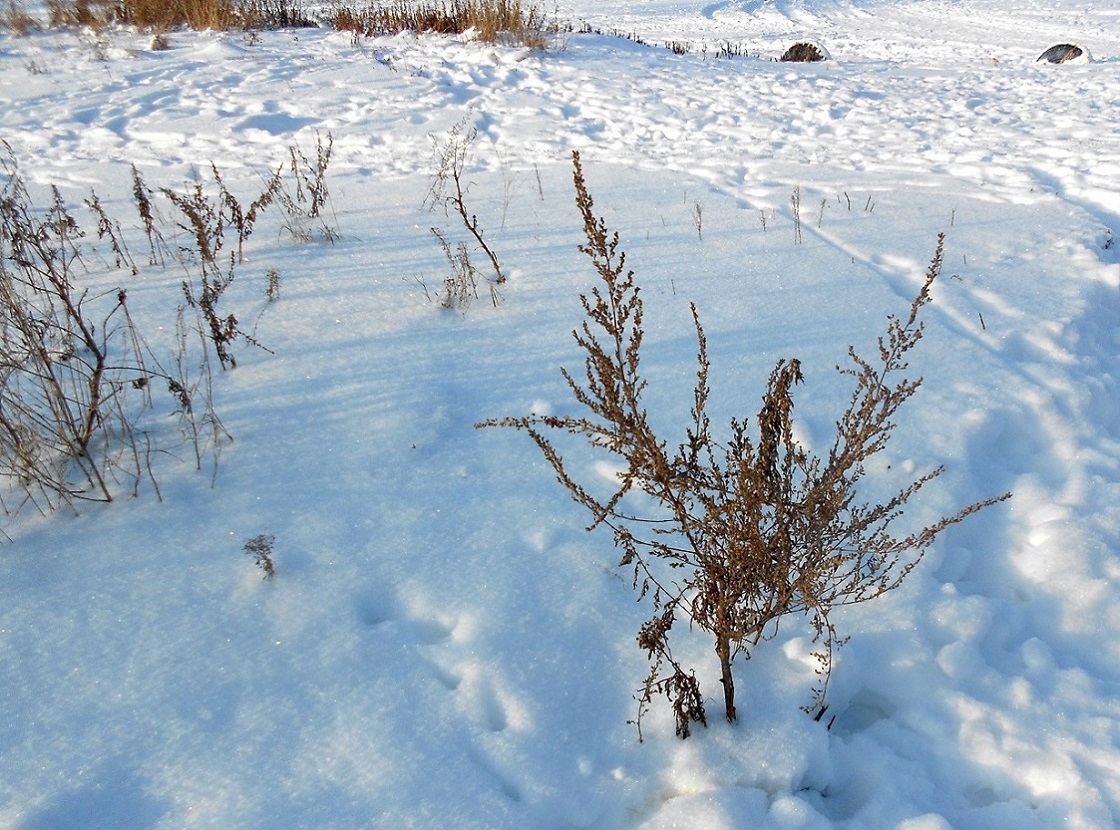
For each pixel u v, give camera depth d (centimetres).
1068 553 304
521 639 254
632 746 229
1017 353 443
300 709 230
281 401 363
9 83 995
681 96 1013
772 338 433
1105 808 216
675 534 300
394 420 353
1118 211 648
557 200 647
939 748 240
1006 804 222
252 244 548
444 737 225
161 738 220
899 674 257
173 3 1339
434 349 412
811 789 228
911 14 2075
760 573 225
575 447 344
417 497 312
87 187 680
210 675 238
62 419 323
